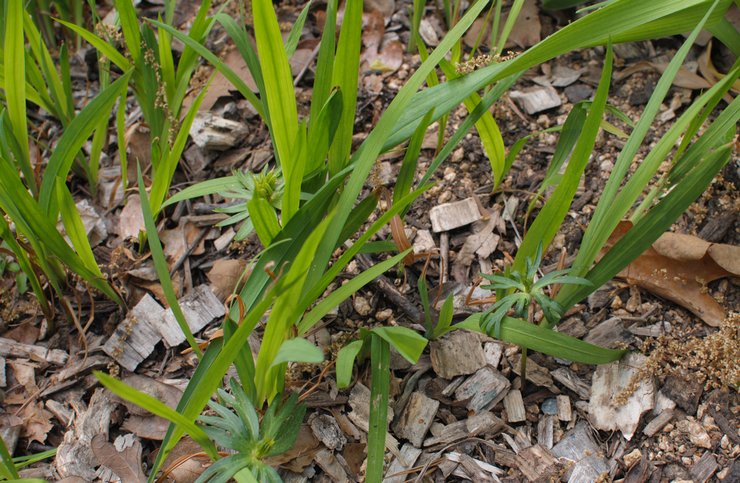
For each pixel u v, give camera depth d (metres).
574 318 0.83
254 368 0.74
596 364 0.81
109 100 0.78
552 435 0.79
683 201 0.75
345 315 0.84
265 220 0.74
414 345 0.70
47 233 0.78
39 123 0.97
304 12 0.83
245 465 0.71
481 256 0.86
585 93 0.94
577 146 0.74
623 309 0.83
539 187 0.89
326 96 0.76
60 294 0.83
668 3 0.73
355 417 0.80
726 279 0.83
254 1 0.68
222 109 0.96
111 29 0.93
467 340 0.82
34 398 0.82
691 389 0.79
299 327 0.74
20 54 0.77
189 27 1.02
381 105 0.95
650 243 0.75
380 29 1.00
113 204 0.92
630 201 0.75
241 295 0.76
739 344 0.79
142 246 0.89
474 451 0.79
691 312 0.83
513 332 0.75
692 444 0.78
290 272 0.67
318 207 0.76
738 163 0.87
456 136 0.80
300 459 0.78
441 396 0.81
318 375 0.81
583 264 0.76
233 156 0.94
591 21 0.73
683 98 0.92
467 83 0.76
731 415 0.78
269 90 0.72
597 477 0.77
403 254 0.73
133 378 0.83
